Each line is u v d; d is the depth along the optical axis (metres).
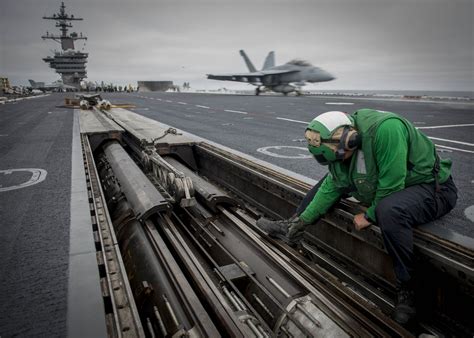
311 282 2.22
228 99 36.25
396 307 2.14
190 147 6.23
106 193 4.44
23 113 19.08
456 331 2.00
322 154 2.10
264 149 7.74
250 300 2.27
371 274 2.56
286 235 2.85
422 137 2.14
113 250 2.36
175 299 2.01
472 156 6.77
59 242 3.12
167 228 2.86
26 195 4.52
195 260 2.38
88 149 6.17
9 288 2.40
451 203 2.21
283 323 1.96
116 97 43.00
